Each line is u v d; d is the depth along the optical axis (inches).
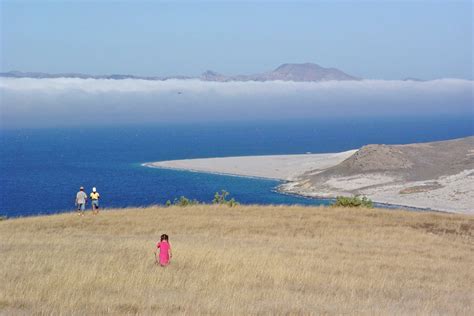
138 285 748.6
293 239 1364.4
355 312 641.6
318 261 1031.0
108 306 613.9
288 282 842.8
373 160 5393.7
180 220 1616.6
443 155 5580.7
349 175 5295.3
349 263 1056.2
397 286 872.3
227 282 800.3
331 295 762.2
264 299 703.1
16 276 764.6
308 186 5157.5
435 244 1387.8
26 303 617.9
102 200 4611.2
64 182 6176.2
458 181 4581.7
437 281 946.1
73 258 928.3
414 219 1776.6
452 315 661.9
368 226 1611.7
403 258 1159.6
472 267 1095.6
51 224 1524.4
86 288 710.5
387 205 4097.0
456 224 1710.1
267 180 5925.2
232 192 5083.7
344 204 2100.1
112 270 815.1
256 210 1882.4
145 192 5162.4
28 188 5679.1
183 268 896.9
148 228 1482.5
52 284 710.5
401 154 5521.7
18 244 1130.7
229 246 1171.3
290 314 620.4
